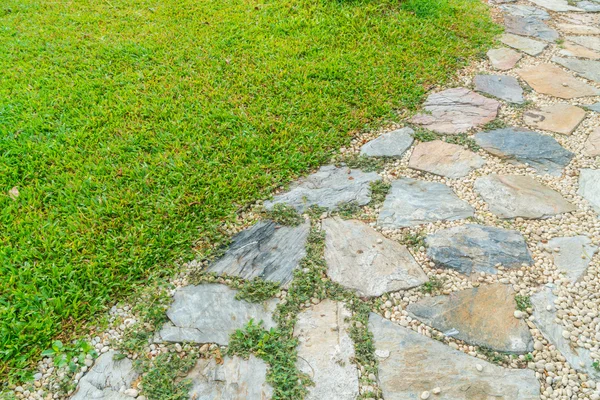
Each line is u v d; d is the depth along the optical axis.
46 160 3.06
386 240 2.65
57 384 1.99
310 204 2.89
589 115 3.83
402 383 1.96
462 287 2.39
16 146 3.14
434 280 2.42
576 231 2.72
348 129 3.53
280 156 3.19
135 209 2.73
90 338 2.17
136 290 2.35
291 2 5.17
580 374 2.00
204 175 3.00
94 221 2.64
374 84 4.02
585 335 2.15
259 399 1.90
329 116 3.60
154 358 2.08
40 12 5.06
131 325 2.22
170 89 3.78
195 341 2.14
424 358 2.05
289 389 1.93
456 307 2.28
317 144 3.34
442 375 1.99
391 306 2.30
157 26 4.76
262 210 2.84
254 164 3.12
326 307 2.28
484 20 5.33
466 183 3.09
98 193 2.84
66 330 2.18
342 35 4.66
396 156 3.32
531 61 4.66
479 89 4.16
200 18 4.92
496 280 2.42
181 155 3.11
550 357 2.07
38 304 2.23
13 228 2.58
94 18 4.89
